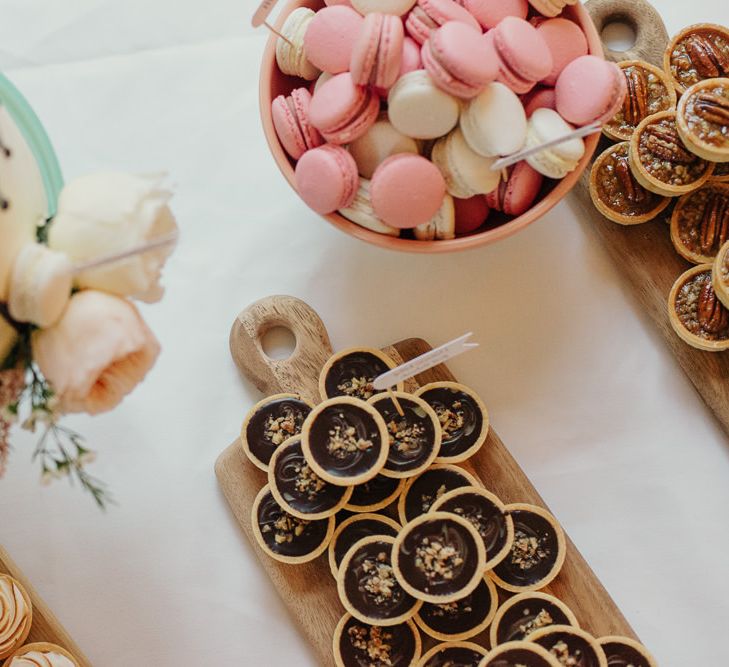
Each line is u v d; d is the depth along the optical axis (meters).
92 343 0.79
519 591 0.96
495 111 0.90
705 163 0.97
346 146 0.93
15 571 0.96
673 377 1.00
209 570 0.99
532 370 1.01
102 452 1.00
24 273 0.78
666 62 0.99
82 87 1.02
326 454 0.95
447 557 0.94
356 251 1.02
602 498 1.00
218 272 1.01
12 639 0.94
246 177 1.02
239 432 1.00
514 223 0.92
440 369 0.99
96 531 0.99
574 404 1.00
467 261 1.02
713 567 0.99
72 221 0.80
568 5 0.93
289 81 0.96
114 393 0.81
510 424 1.00
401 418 0.96
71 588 0.99
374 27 0.88
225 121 1.02
